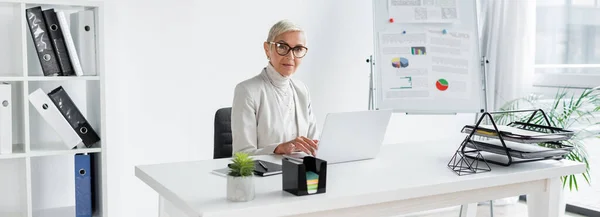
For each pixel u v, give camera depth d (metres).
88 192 3.19
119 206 3.75
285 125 2.98
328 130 2.46
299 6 4.26
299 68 4.28
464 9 4.31
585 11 4.27
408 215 4.34
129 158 3.76
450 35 4.27
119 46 3.67
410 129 4.78
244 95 2.88
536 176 2.49
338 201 2.04
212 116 4.02
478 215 4.36
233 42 4.05
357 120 2.53
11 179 3.37
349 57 4.49
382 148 2.98
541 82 4.55
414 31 4.27
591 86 4.22
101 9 3.17
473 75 4.28
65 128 3.11
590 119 4.09
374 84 4.28
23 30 3.01
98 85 3.20
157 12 3.78
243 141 2.84
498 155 2.72
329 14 4.38
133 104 3.74
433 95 4.25
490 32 4.56
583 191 4.43
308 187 2.04
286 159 2.11
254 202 1.94
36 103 3.05
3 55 3.27
